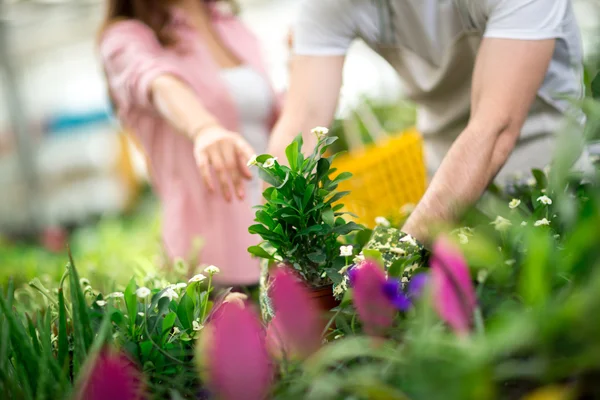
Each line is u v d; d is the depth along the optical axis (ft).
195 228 6.05
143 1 6.12
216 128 4.62
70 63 26.48
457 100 4.45
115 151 26.32
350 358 2.03
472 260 2.18
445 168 3.00
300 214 2.53
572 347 1.60
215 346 1.64
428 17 4.05
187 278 3.96
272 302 2.57
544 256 1.68
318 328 2.16
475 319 1.74
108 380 1.65
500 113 3.12
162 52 6.11
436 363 1.55
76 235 18.04
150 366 2.31
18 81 23.49
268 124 6.84
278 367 2.01
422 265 2.65
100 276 4.25
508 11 3.28
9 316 2.19
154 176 6.51
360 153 6.56
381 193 6.11
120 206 25.64
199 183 6.04
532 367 1.64
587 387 1.62
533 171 3.29
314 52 4.10
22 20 20.08
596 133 2.58
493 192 3.75
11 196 22.98
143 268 4.09
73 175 26.55
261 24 21.91
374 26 4.23
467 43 4.01
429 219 2.80
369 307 1.99
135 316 2.57
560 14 3.33
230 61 6.65
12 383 2.05
